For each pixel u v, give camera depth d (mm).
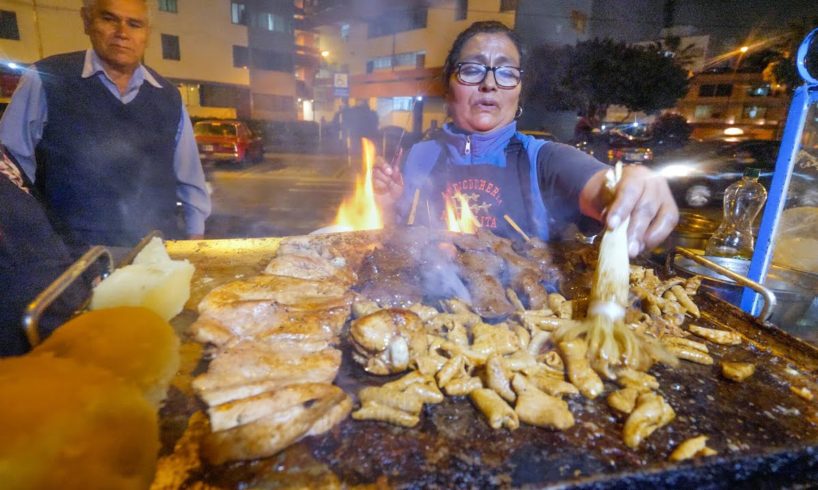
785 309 2391
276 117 34344
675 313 1947
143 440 1059
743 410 1363
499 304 1904
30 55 22656
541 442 1200
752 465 1055
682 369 1577
